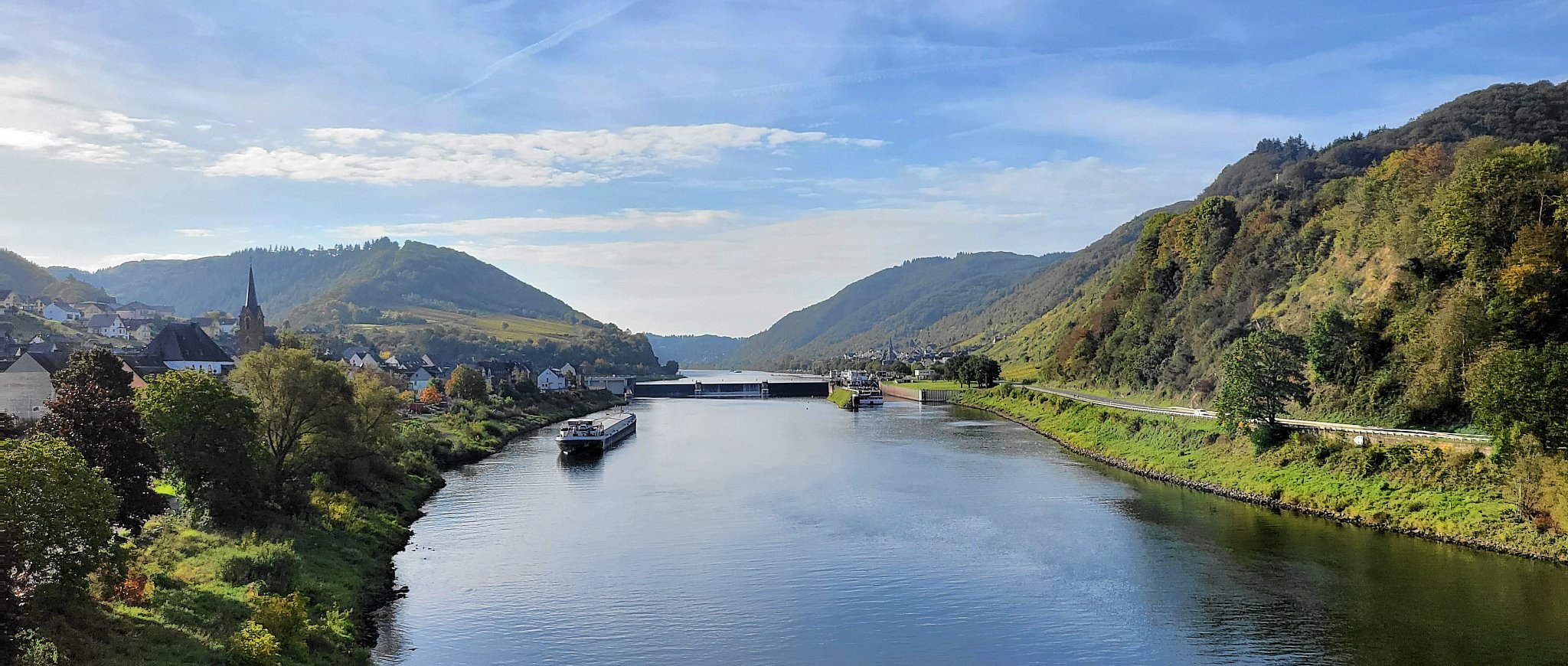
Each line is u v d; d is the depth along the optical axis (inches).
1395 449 2770.7
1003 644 1815.9
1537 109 7470.5
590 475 4003.4
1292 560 2315.5
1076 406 5595.5
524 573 2325.3
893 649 1795.0
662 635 1876.2
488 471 4173.2
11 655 1124.5
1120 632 1868.8
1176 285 6761.8
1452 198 3235.7
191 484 2085.4
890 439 5492.1
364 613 1962.4
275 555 1879.9
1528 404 2294.5
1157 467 3752.5
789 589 2183.8
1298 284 4805.6
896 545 2598.4
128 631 1357.0
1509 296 2842.0
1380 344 3376.0
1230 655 1733.5
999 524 2851.9
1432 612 1903.3
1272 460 3181.6
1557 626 1793.8
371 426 3105.3
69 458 1322.6
